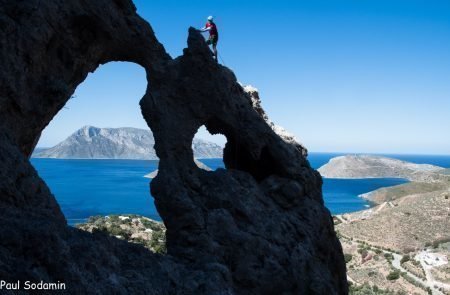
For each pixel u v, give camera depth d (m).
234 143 30.27
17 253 12.88
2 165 17.45
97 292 13.50
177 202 23.45
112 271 15.45
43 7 22.69
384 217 177.88
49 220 16.88
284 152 27.78
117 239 18.80
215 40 29.09
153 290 16.00
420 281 113.25
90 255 14.98
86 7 24.59
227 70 27.42
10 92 21.41
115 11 25.70
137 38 26.38
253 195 25.75
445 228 156.75
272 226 24.95
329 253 28.00
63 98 24.70
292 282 24.09
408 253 142.25
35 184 18.44
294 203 27.08
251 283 23.02
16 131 22.55
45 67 23.91
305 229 26.23
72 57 25.33
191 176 24.91
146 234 91.94
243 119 27.25
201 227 23.19
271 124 29.81
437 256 133.38
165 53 27.47
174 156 25.12
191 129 25.95
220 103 26.50
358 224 179.75
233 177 26.16
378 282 113.69
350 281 116.31
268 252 23.95
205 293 17.86
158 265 18.33
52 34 23.36
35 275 12.13
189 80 26.25
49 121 25.53
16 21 22.03
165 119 25.42
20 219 15.08
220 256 22.84
